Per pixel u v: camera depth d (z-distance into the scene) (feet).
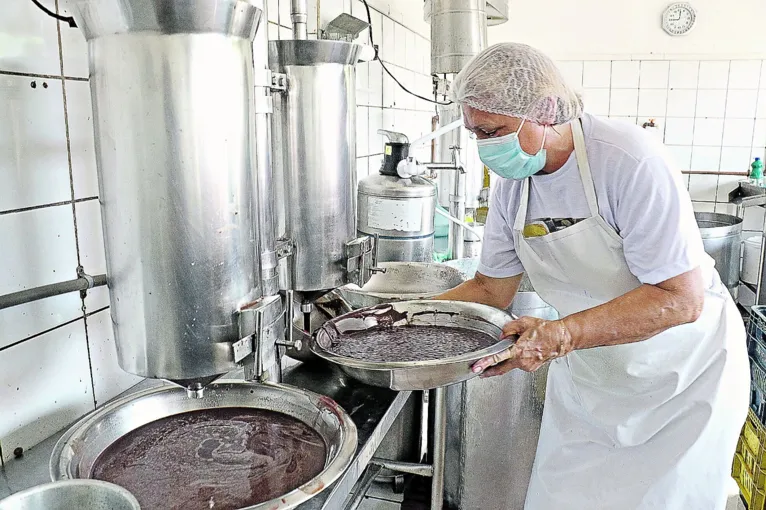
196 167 3.27
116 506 2.89
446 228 11.01
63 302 4.33
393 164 8.01
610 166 4.60
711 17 15.40
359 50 5.42
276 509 2.96
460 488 7.59
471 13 9.35
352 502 6.08
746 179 15.87
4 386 3.93
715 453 5.24
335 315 6.07
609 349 5.32
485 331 5.26
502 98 4.30
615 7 15.79
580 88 4.71
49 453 4.08
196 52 3.16
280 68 5.07
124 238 3.35
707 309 5.11
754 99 15.58
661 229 4.42
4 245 3.89
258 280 3.81
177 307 3.39
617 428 5.46
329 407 4.05
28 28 3.97
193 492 3.42
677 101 15.99
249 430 4.10
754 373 8.15
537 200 5.22
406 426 7.08
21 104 3.95
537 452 6.55
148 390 4.24
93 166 4.58
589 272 5.09
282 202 5.32
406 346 4.90
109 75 3.18
